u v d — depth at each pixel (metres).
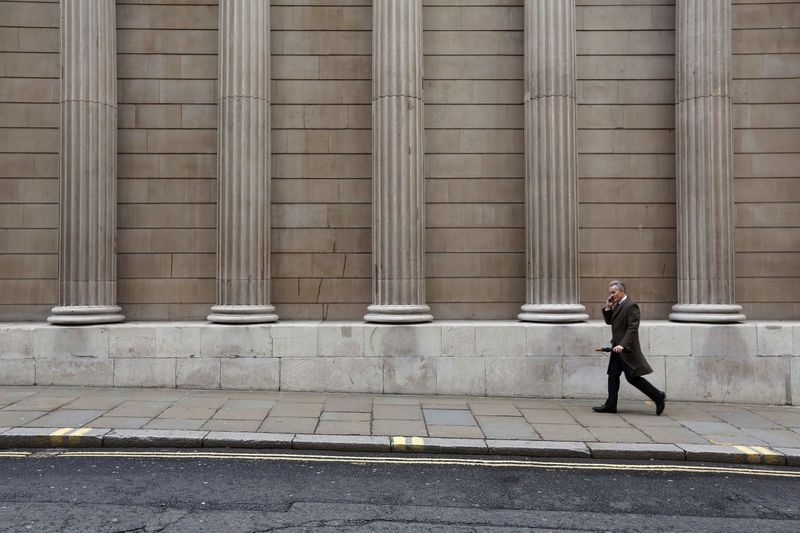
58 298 12.27
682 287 12.38
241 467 7.58
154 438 8.45
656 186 12.77
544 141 12.18
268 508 6.19
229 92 12.20
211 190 12.70
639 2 12.75
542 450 8.37
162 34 12.77
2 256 12.54
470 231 12.71
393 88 12.14
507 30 12.77
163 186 12.67
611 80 12.70
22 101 12.62
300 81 12.78
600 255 12.71
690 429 9.53
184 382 11.78
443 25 12.81
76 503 6.24
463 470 7.66
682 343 11.83
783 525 6.02
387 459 8.05
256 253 12.16
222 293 12.13
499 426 9.48
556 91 12.20
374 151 12.38
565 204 12.15
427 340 11.83
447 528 5.77
